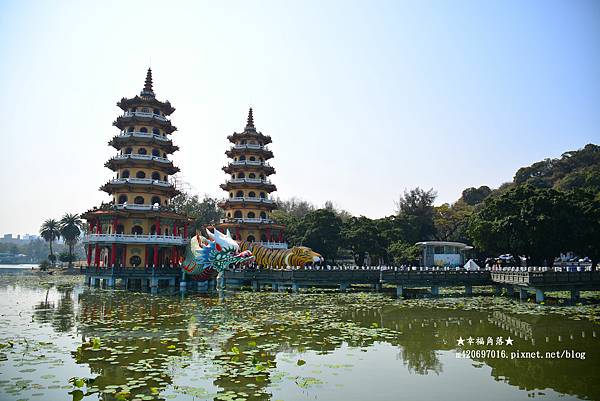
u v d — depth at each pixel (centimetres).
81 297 3719
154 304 3195
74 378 1307
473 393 1273
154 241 4972
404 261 6475
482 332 2170
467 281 4100
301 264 4906
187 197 9006
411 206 9031
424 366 1540
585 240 4738
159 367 1454
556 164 10212
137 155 5344
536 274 3381
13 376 1352
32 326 2217
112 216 5091
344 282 4241
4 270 10656
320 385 1316
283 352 1703
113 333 2031
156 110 5672
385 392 1266
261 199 6531
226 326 2231
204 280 4606
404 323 2433
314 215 6900
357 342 1911
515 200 5222
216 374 1384
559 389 1312
